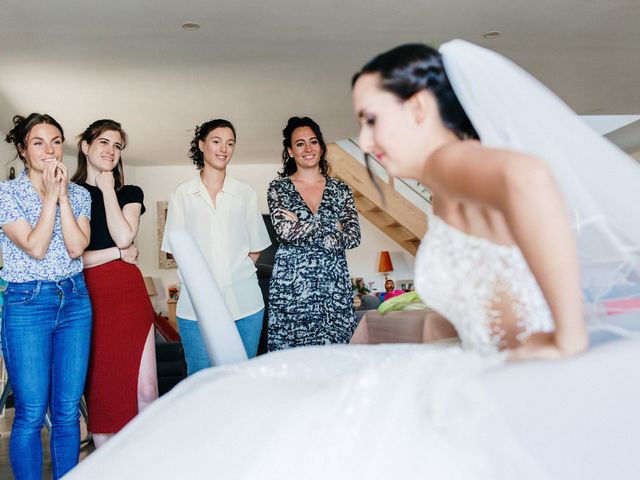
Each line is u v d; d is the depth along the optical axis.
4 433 4.31
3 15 4.30
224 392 0.87
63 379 2.50
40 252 2.38
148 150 8.19
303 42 5.08
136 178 9.05
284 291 2.82
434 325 1.39
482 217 0.87
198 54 5.20
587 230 0.97
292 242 2.82
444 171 0.84
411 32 5.00
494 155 0.76
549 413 0.70
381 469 0.71
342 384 0.80
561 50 5.62
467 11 4.70
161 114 6.73
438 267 0.95
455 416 0.69
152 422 0.85
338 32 4.92
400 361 0.82
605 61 5.95
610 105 7.64
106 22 4.52
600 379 0.72
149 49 5.04
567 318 0.74
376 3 4.49
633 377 0.73
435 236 0.95
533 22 4.98
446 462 0.69
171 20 4.55
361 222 9.98
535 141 0.97
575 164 0.97
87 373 2.77
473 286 0.92
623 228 0.97
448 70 0.97
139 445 0.80
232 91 6.13
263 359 1.00
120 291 2.78
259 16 4.57
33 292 2.41
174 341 4.88
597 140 0.97
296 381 0.89
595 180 0.97
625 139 8.66
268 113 6.88
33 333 2.40
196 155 3.09
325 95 6.38
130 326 2.79
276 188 2.91
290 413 0.77
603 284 0.97
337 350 1.05
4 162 6.92
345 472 0.71
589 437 0.71
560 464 0.70
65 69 5.35
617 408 0.72
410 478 0.70
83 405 3.72
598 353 0.74
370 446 0.72
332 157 8.70
